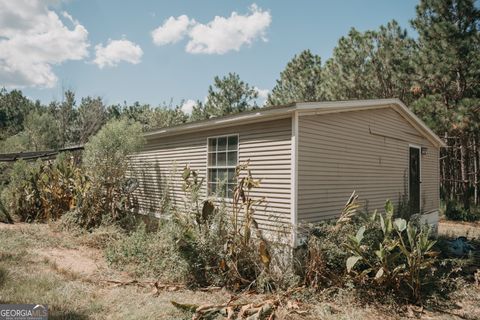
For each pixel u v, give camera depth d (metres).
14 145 19.69
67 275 5.49
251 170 6.64
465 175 16.22
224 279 5.33
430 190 10.68
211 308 4.13
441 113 13.62
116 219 9.66
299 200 5.81
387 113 8.53
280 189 6.02
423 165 10.27
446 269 6.49
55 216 10.71
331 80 17.47
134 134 9.63
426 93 15.34
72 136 23.00
